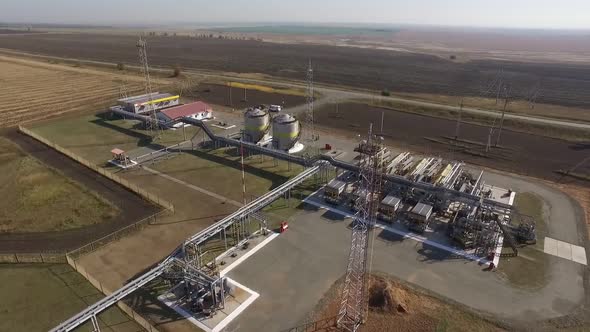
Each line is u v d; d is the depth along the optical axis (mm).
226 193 62188
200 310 37906
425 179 60250
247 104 121000
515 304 38656
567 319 36781
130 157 77312
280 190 55656
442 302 38938
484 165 72688
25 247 48406
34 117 105562
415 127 96750
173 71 178000
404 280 42125
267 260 45500
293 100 125438
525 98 129625
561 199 59375
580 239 49375
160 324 36312
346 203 58531
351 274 41688
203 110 103750
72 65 195750
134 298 39562
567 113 108625
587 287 41031
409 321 36406
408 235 50438
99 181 66625
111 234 50688
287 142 79000
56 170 70812
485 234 47656
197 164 73750
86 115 107688
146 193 60750
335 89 142625
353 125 98375
